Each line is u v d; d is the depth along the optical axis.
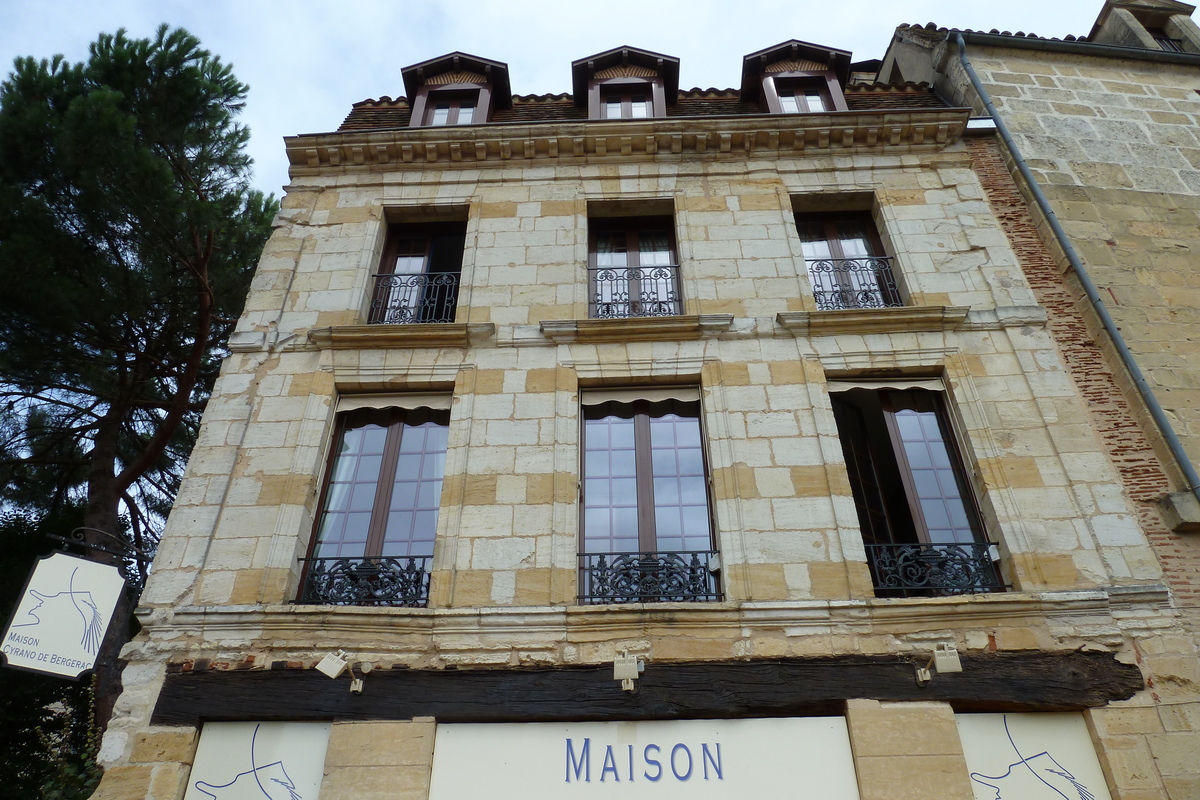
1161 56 11.55
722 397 7.87
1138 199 9.66
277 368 8.23
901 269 9.05
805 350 8.19
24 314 10.05
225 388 8.05
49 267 9.95
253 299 8.87
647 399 8.10
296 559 7.08
